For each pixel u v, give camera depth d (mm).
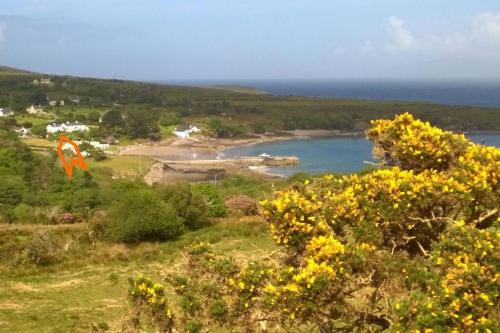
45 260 25375
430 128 8555
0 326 16516
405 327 6184
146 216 29625
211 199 36625
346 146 136250
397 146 8508
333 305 6809
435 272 6750
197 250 9406
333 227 7707
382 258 7039
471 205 7738
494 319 6039
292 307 6594
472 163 7906
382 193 7582
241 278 7711
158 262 25297
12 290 21000
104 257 26234
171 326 8758
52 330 16062
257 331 8273
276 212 7660
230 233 29453
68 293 20562
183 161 111938
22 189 56750
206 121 168500
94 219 31906
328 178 8672
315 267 6598
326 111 192750
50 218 38000
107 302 19234
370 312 7156
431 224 7762
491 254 6441
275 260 8008
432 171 8148
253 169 103000
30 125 134750
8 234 30000
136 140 141125
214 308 7863
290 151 128750
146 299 8977
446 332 5969
